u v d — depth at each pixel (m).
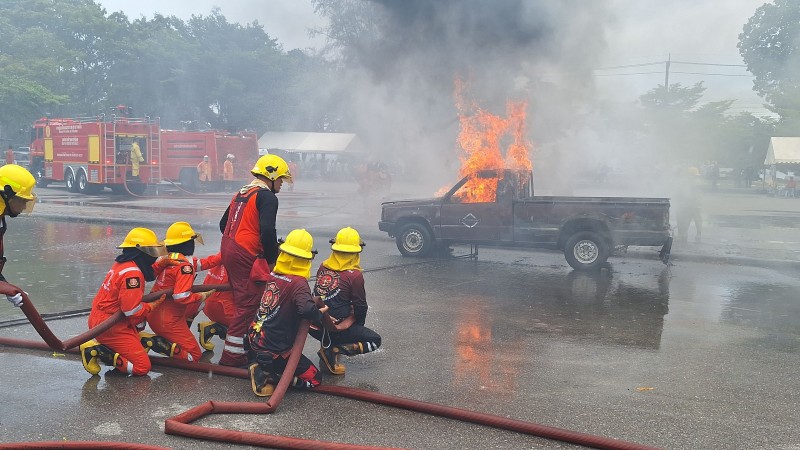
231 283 5.48
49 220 17.88
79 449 3.85
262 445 4.00
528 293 9.19
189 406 4.69
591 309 8.21
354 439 4.19
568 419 4.61
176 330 5.56
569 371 5.70
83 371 5.42
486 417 4.43
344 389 4.95
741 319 7.77
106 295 5.18
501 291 9.30
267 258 5.41
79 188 27.41
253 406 4.56
